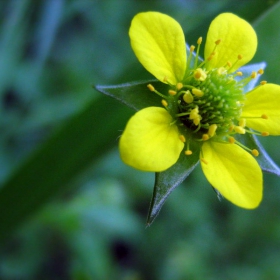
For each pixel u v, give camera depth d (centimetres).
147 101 6
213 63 7
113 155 10
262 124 7
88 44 12
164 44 6
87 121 7
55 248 11
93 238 10
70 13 12
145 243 12
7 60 10
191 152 6
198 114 7
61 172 8
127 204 11
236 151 6
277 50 13
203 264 11
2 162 10
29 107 11
